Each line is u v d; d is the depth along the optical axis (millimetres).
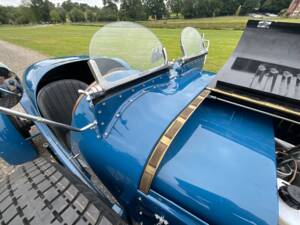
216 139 1292
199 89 1731
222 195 999
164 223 1122
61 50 11133
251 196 990
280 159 1476
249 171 1101
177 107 1418
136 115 1338
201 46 2717
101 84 1276
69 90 2613
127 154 1187
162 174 1100
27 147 2264
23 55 9641
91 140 1350
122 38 1671
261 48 1778
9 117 2121
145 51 1774
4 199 1407
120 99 1400
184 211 1046
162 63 1845
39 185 1425
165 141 1165
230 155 1187
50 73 2625
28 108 2131
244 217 939
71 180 1428
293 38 1702
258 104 1471
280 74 1586
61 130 2311
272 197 989
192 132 1333
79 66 3004
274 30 1794
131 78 1481
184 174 1085
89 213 1225
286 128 1647
